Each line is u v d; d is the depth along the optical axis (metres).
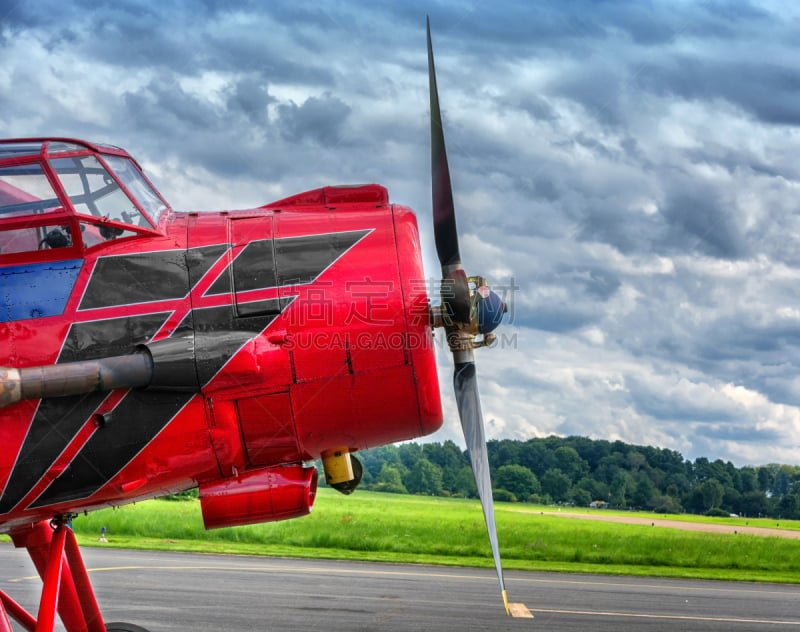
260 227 5.27
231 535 24.09
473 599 12.91
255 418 5.04
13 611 6.24
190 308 4.95
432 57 6.25
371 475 94.62
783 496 104.88
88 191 4.99
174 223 5.26
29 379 4.53
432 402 5.21
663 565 24.14
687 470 108.00
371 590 13.41
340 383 5.08
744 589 17.61
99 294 4.85
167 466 4.98
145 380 4.75
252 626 9.65
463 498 89.88
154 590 12.15
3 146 5.02
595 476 104.50
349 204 5.73
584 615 11.82
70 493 4.95
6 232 4.80
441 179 5.92
